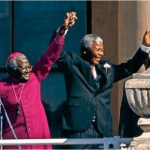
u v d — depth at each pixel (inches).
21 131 706.2
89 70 729.0
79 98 727.7
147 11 784.3
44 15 917.2
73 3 907.4
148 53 738.8
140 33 786.8
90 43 735.1
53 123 805.9
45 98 885.2
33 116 709.9
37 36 915.4
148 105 689.0
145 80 693.3
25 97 712.4
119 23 814.5
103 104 732.0
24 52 913.5
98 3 896.9
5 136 705.6
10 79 721.0
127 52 797.2
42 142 665.0
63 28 706.2
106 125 730.8
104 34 890.7
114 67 745.0
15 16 917.8
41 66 718.5
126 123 721.6
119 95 829.8
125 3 799.7
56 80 890.1
